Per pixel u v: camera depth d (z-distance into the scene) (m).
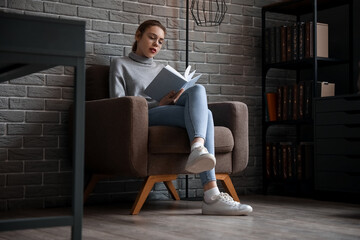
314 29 3.45
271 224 2.20
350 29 3.62
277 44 3.69
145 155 2.49
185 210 2.75
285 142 3.68
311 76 3.92
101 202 3.18
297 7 3.77
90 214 2.59
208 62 3.65
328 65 3.76
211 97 3.65
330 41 3.82
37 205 2.95
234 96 3.75
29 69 1.31
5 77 1.48
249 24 3.84
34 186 2.94
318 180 3.22
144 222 2.27
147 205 3.02
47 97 3.01
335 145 3.11
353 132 3.00
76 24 1.15
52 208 2.95
